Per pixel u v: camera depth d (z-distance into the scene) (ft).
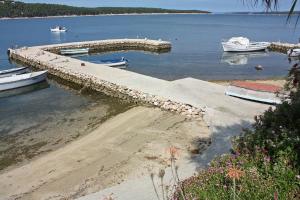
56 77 116.67
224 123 55.72
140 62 147.02
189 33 307.17
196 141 53.06
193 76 116.37
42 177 46.42
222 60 149.69
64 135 62.59
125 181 40.96
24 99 90.74
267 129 25.94
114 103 81.61
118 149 52.54
